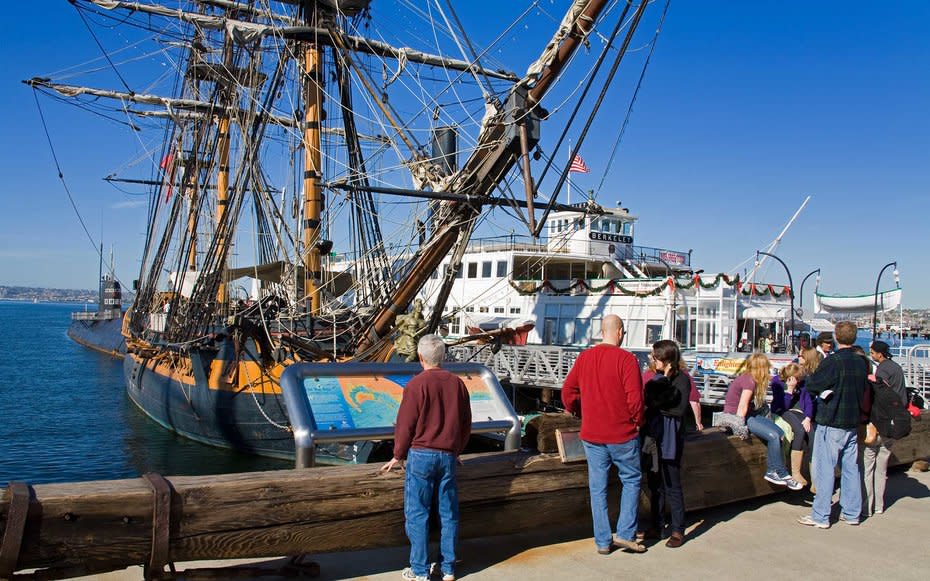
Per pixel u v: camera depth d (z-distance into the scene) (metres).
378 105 18.95
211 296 22.50
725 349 25.75
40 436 25.28
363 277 20.28
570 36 13.88
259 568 5.29
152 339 30.52
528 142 14.84
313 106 21.41
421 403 5.12
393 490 5.37
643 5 12.81
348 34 22.45
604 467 5.92
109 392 39.72
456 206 16.25
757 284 27.86
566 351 25.31
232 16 27.59
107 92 32.59
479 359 27.45
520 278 35.34
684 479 7.00
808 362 8.02
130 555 4.46
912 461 9.73
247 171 21.72
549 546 6.19
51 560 4.21
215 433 21.58
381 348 17.83
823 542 6.50
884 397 7.09
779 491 7.96
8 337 93.62
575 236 33.88
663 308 26.42
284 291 21.06
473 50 15.55
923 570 5.81
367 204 22.94
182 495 4.61
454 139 17.91
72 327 96.75
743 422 7.60
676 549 6.18
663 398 6.30
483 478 5.80
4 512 4.06
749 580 5.46
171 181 35.16
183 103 33.31
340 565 5.68
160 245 36.16
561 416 6.46
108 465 20.66
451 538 5.23
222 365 20.88
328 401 5.63
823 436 7.01
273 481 4.93
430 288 36.00
